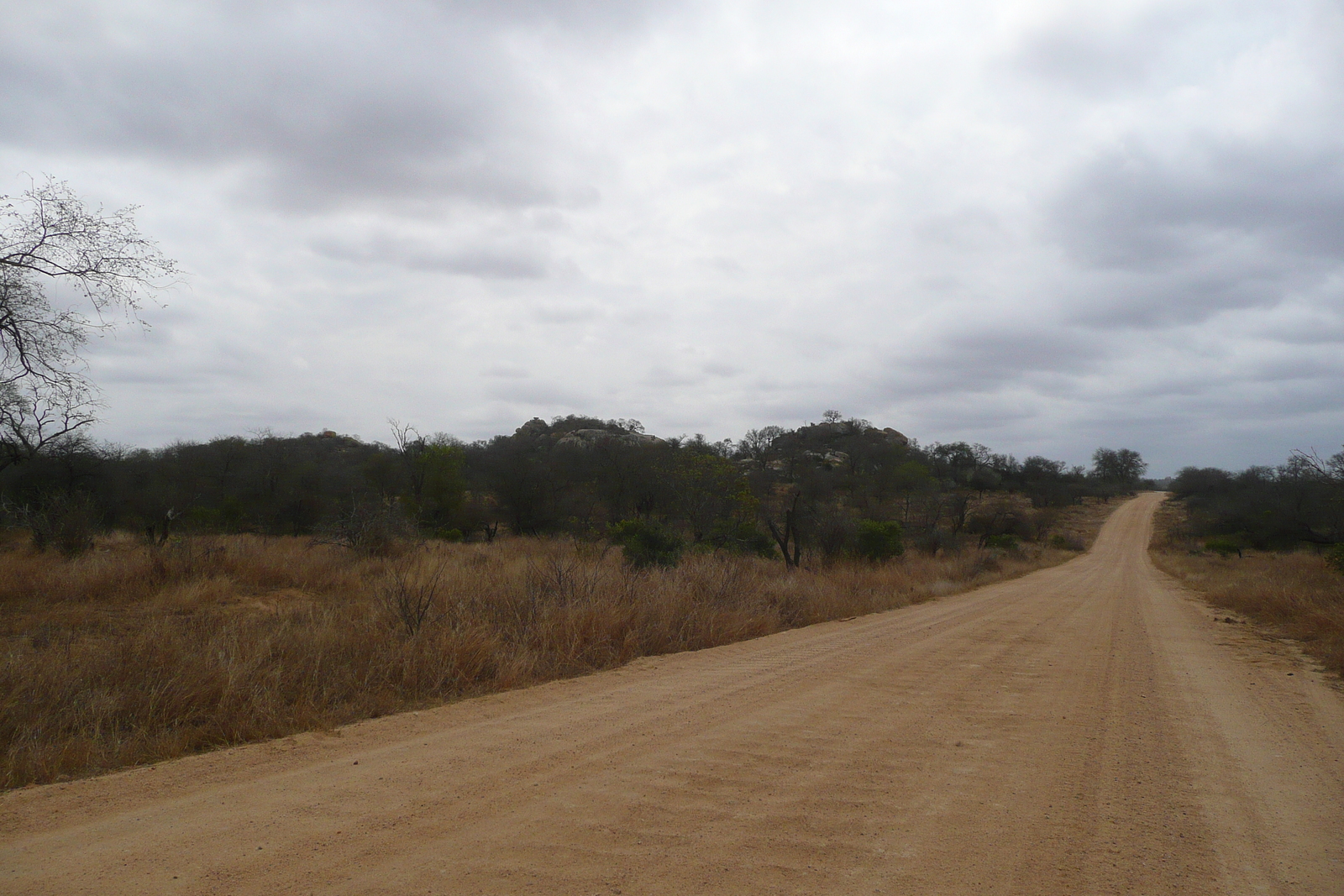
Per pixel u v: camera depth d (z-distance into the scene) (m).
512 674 7.77
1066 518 97.44
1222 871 3.38
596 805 4.13
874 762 4.95
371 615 9.55
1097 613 15.96
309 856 3.49
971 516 79.19
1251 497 53.69
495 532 40.53
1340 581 18.62
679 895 3.09
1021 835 3.78
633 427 88.81
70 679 6.32
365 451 63.88
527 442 72.12
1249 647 10.84
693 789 4.39
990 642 11.03
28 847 3.63
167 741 5.44
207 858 3.47
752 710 6.43
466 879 3.22
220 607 12.12
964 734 5.72
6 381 13.23
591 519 37.88
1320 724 6.18
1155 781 4.66
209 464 39.56
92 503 19.88
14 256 12.23
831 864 3.40
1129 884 3.24
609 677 8.16
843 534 28.34
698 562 16.33
